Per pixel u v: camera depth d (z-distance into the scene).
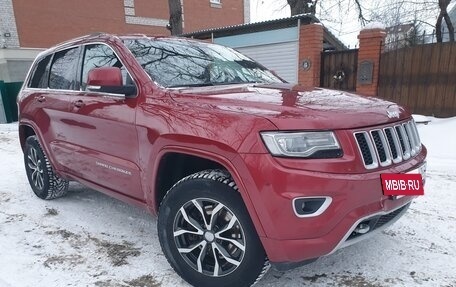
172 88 2.85
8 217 3.93
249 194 2.13
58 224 3.71
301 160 2.06
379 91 9.29
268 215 2.08
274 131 2.09
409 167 2.44
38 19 18.00
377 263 2.83
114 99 3.03
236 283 2.35
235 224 2.32
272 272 2.75
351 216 2.11
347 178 2.07
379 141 2.32
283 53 10.88
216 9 25.44
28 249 3.18
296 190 2.02
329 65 10.15
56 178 4.28
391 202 2.31
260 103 2.38
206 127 2.31
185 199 2.48
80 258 3.02
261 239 2.17
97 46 3.48
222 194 2.30
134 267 2.87
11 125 12.95
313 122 2.12
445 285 2.54
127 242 3.29
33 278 2.73
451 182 4.70
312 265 2.83
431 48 8.45
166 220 2.59
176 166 2.78
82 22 19.59
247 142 2.12
